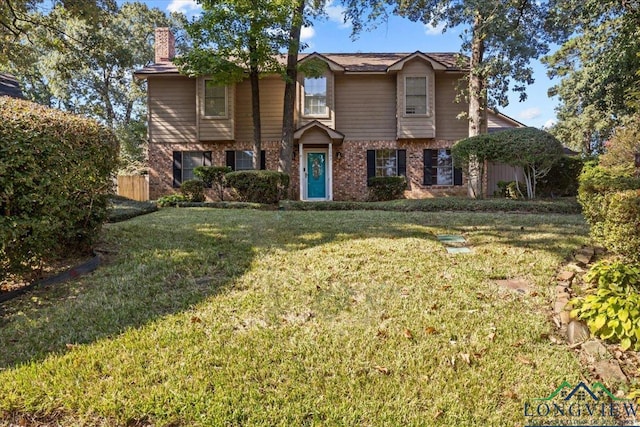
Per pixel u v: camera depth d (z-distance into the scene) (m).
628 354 2.62
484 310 3.30
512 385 2.33
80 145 4.29
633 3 10.56
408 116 14.76
